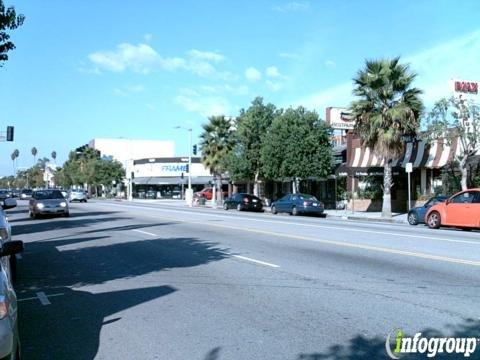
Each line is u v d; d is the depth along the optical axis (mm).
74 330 6914
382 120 29734
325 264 11633
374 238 16812
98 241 17297
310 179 42406
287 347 5996
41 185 165500
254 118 43469
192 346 6117
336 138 50531
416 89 30188
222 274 10656
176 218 28531
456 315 7227
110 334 6684
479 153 31172
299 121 38406
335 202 43094
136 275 10828
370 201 38875
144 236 18562
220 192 53594
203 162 52656
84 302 8500
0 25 9250
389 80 30297
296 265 11562
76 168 111062
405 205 36594
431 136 30438
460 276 9977
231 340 6301
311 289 9023
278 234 18422
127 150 123812
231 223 24203
